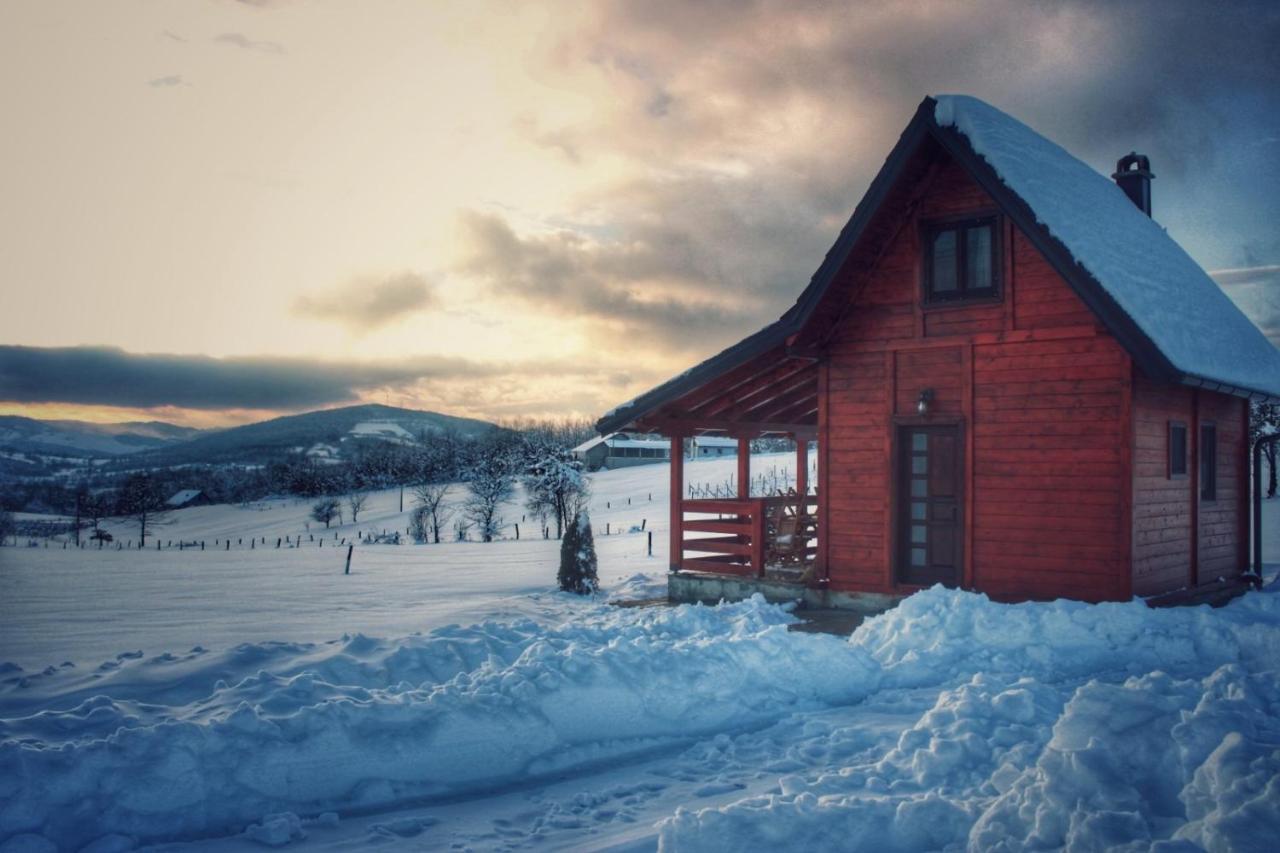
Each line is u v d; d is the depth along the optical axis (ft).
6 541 309.83
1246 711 17.70
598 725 23.32
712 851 15.23
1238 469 55.21
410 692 22.86
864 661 29.12
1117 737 16.76
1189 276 54.75
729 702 25.48
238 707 20.18
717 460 302.04
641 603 50.08
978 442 42.88
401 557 103.30
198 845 17.10
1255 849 12.51
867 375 46.39
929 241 44.80
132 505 388.37
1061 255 37.91
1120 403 39.42
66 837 16.51
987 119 43.19
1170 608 34.40
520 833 17.72
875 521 45.85
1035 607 33.81
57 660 33.35
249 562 103.30
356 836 17.56
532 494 228.02
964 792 17.57
